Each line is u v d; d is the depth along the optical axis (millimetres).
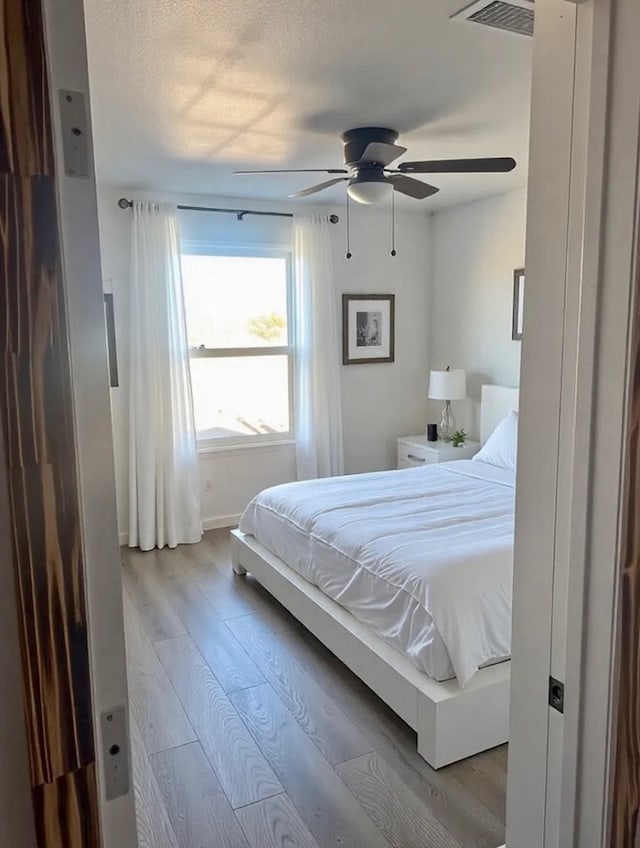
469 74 2436
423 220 5512
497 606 2396
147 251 4332
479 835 1940
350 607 2812
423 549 2635
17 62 588
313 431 5086
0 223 593
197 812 2043
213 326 4832
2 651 658
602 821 1033
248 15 1945
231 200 4684
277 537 3549
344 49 2205
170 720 2525
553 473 1087
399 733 2434
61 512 647
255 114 2857
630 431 947
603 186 932
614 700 1002
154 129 3051
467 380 5320
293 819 2012
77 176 646
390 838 1933
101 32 2033
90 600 706
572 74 988
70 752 689
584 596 1021
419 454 5148
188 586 3873
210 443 4926
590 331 976
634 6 870
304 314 4961
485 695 2277
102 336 680
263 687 2762
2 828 685
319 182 4191
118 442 4543
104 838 751
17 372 613
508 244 4738
